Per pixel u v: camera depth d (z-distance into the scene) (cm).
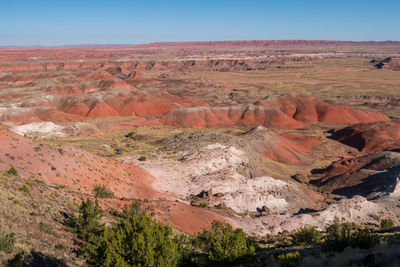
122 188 3912
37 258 1316
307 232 2575
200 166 5766
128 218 2489
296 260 1197
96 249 1372
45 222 1803
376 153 7619
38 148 3500
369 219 4516
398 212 4744
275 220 4050
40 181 2739
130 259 1281
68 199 2569
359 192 6016
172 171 5406
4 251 1225
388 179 5894
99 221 2134
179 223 3225
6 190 1964
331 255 1186
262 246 2498
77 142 7962
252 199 4775
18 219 1638
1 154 3047
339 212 4516
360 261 1012
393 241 1208
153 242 1316
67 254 1516
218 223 2381
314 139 10550
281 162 8088
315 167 8169
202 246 2108
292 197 5269
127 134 9388
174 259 1356
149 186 4519
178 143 7681
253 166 6488
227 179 5303
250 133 9012
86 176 3603
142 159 5997
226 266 1449
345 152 9625
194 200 4466
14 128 9638
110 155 6494
